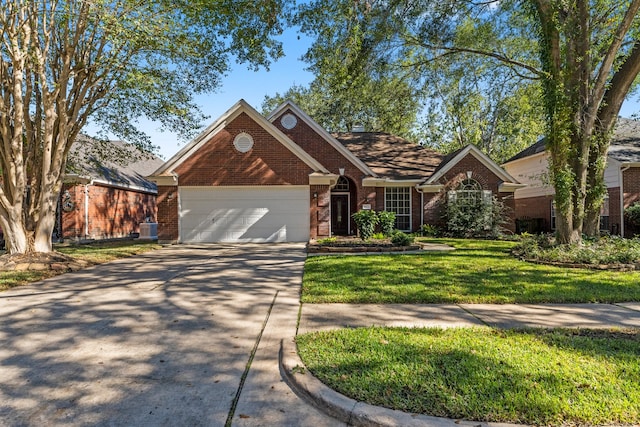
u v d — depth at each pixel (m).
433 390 3.03
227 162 15.62
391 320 5.18
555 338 4.25
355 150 21.52
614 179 17.73
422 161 20.80
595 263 8.89
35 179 10.73
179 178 15.54
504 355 3.72
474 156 18.33
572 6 10.34
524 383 3.12
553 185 10.97
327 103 33.19
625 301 6.14
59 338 4.61
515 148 32.09
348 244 13.23
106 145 14.46
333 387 3.15
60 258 10.07
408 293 6.51
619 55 11.94
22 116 9.91
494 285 7.04
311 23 13.50
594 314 5.43
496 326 4.87
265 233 15.78
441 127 34.00
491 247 13.24
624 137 20.16
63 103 10.34
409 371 3.38
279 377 3.57
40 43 10.73
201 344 4.41
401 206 19.25
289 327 4.94
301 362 3.69
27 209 11.17
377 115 32.16
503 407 2.79
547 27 10.62
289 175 15.73
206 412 2.97
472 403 2.83
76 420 2.87
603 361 3.57
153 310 5.81
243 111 15.62
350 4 13.21
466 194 18.20
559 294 6.38
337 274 8.18
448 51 15.84
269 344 4.39
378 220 15.60
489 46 15.85
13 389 3.35
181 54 11.29
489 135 31.14
